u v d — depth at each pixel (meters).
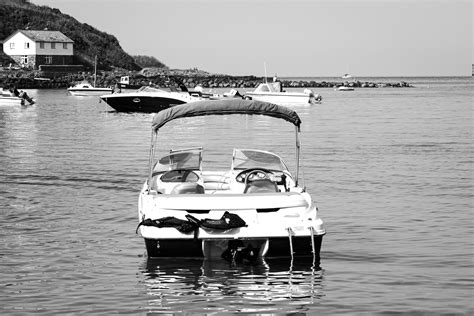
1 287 10.78
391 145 32.03
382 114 58.72
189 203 12.52
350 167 24.31
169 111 14.26
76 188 19.67
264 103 14.33
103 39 151.12
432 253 12.75
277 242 11.88
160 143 34.28
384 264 12.05
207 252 12.04
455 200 17.88
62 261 12.23
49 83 115.75
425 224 15.12
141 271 11.61
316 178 21.66
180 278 11.25
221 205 12.48
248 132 41.31
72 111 61.19
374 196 18.50
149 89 56.31
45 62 123.38
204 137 37.94
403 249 13.04
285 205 12.58
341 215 16.11
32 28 139.75
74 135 38.00
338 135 37.97
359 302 10.12
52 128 42.88
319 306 9.99
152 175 15.42
